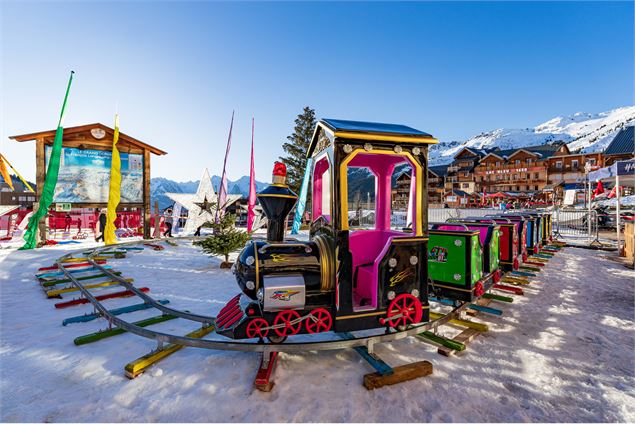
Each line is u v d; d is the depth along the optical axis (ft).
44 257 29.40
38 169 37.68
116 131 40.04
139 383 9.01
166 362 10.23
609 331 13.28
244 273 9.86
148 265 27.04
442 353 11.02
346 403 8.20
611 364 10.55
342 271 10.00
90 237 47.03
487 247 16.71
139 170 44.14
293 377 9.34
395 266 10.67
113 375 9.43
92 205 40.75
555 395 8.80
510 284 21.13
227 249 25.98
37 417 7.54
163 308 14.33
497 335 12.85
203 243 26.30
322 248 10.37
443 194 173.47
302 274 9.98
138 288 19.24
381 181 14.17
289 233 57.11
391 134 10.27
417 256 11.00
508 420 7.74
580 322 14.32
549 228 40.86
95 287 19.47
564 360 10.77
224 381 9.11
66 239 44.11
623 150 114.52
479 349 11.55
